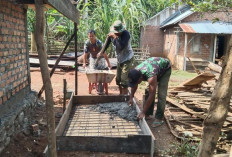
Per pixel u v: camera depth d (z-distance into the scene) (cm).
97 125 438
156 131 448
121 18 1313
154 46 1780
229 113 444
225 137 393
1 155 315
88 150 339
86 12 1411
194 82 612
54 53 1403
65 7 404
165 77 454
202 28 1250
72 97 534
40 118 467
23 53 464
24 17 471
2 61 362
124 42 537
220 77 182
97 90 682
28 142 369
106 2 1366
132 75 397
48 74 235
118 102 548
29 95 490
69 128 422
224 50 1522
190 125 461
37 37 227
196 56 1368
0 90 354
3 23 367
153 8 2073
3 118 351
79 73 1046
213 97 183
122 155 340
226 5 531
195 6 537
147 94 499
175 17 1656
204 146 188
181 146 369
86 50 634
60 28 1566
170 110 555
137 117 434
